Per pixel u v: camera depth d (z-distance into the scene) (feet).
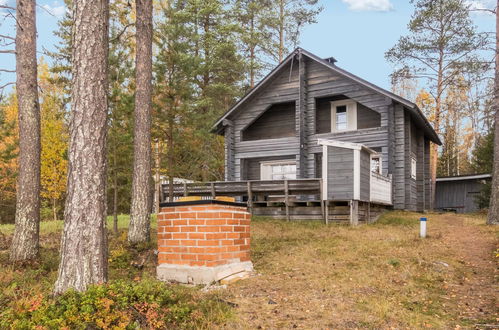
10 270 23.27
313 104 60.59
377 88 54.44
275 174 64.44
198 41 86.07
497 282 21.09
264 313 15.87
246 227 24.62
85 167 16.57
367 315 15.74
